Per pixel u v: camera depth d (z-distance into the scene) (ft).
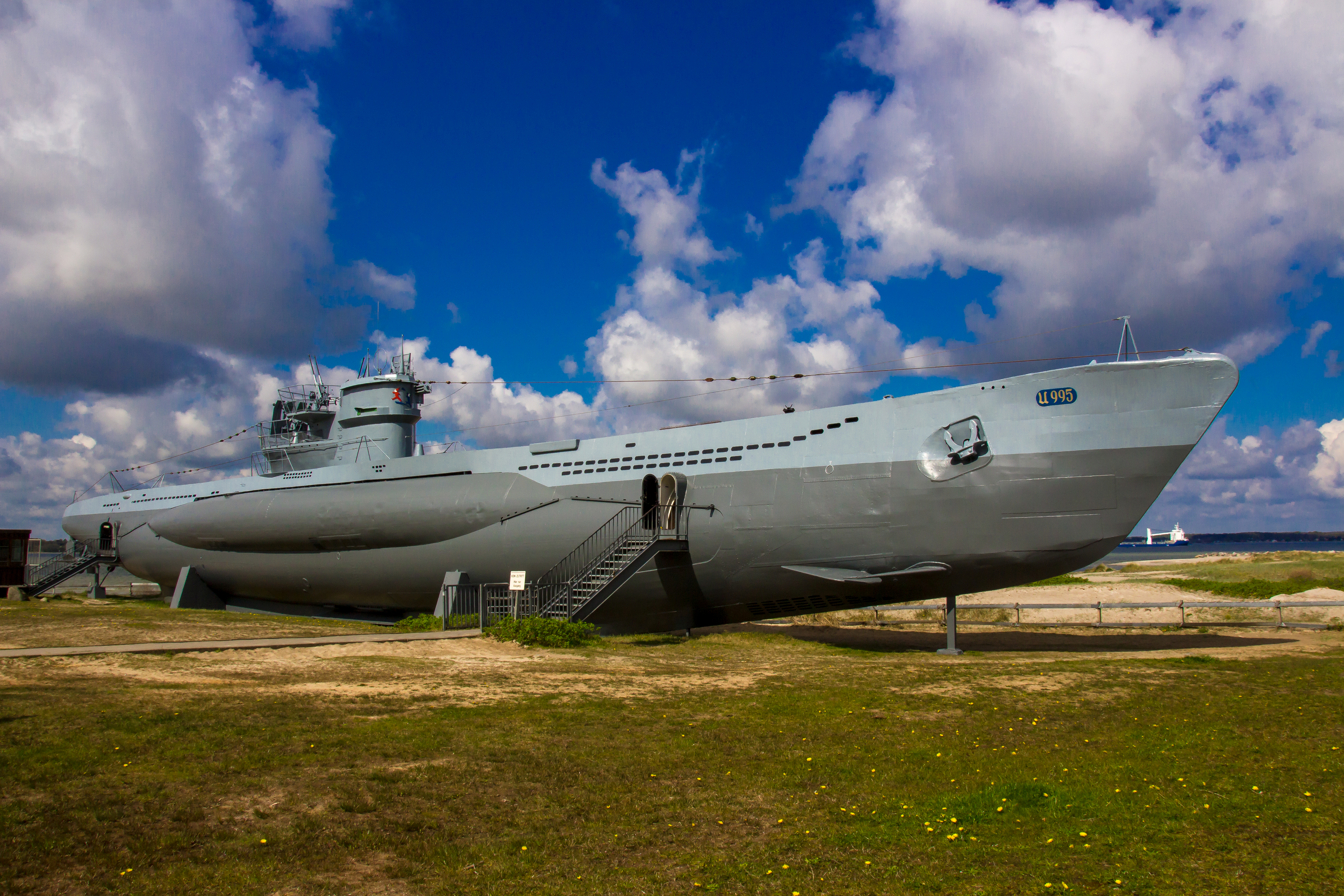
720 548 55.72
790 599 56.34
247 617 70.59
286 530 77.20
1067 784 22.17
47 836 17.66
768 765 24.26
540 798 21.21
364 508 72.28
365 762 23.72
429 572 69.62
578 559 61.16
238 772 22.38
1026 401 48.47
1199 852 17.40
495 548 65.31
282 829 18.65
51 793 20.16
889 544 50.85
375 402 82.58
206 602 89.20
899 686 36.60
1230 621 67.72
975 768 23.89
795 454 54.29
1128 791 21.59
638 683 37.11
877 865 16.99
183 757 23.44
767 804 20.93
